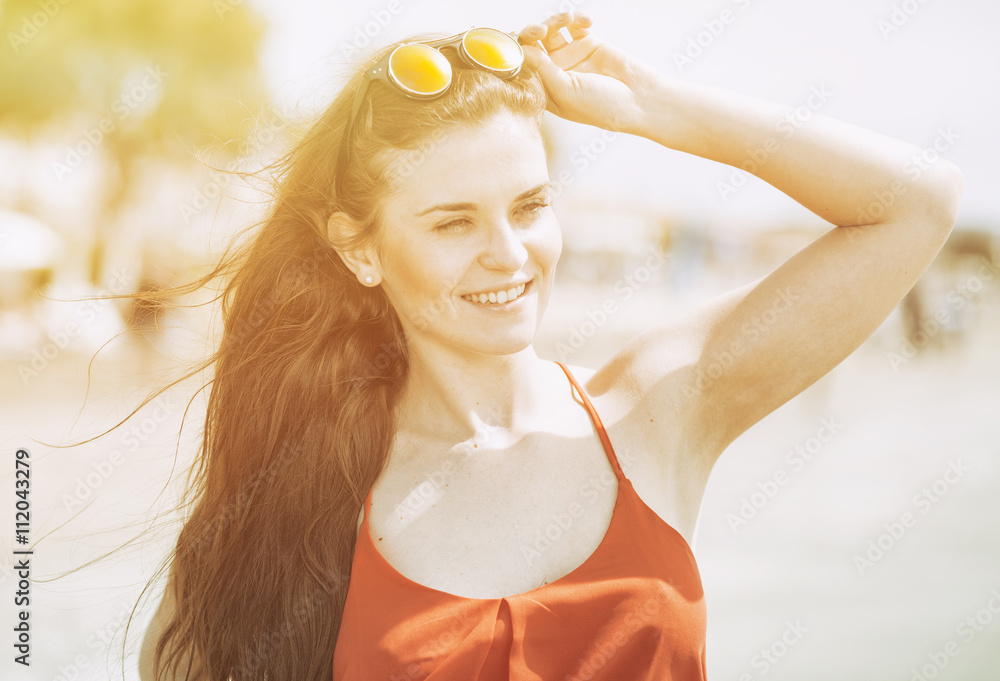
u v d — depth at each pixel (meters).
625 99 1.97
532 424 2.01
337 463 2.07
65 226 18.27
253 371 2.20
